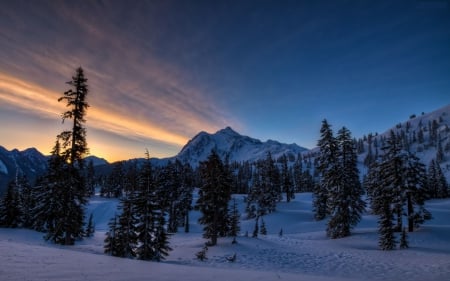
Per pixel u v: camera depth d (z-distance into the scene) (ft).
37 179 161.48
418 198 120.16
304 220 211.00
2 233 114.32
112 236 79.82
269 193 239.09
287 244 108.58
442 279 55.01
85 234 140.97
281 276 41.78
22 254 42.01
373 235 119.65
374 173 188.55
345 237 122.83
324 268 73.41
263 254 89.92
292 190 319.27
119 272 35.60
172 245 111.75
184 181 204.23
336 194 132.05
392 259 80.43
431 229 118.83
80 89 83.82
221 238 114.62
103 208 278.05
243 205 296.10
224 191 110.63
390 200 122.83
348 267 73.46
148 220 80.79
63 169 86.07
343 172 131.85
